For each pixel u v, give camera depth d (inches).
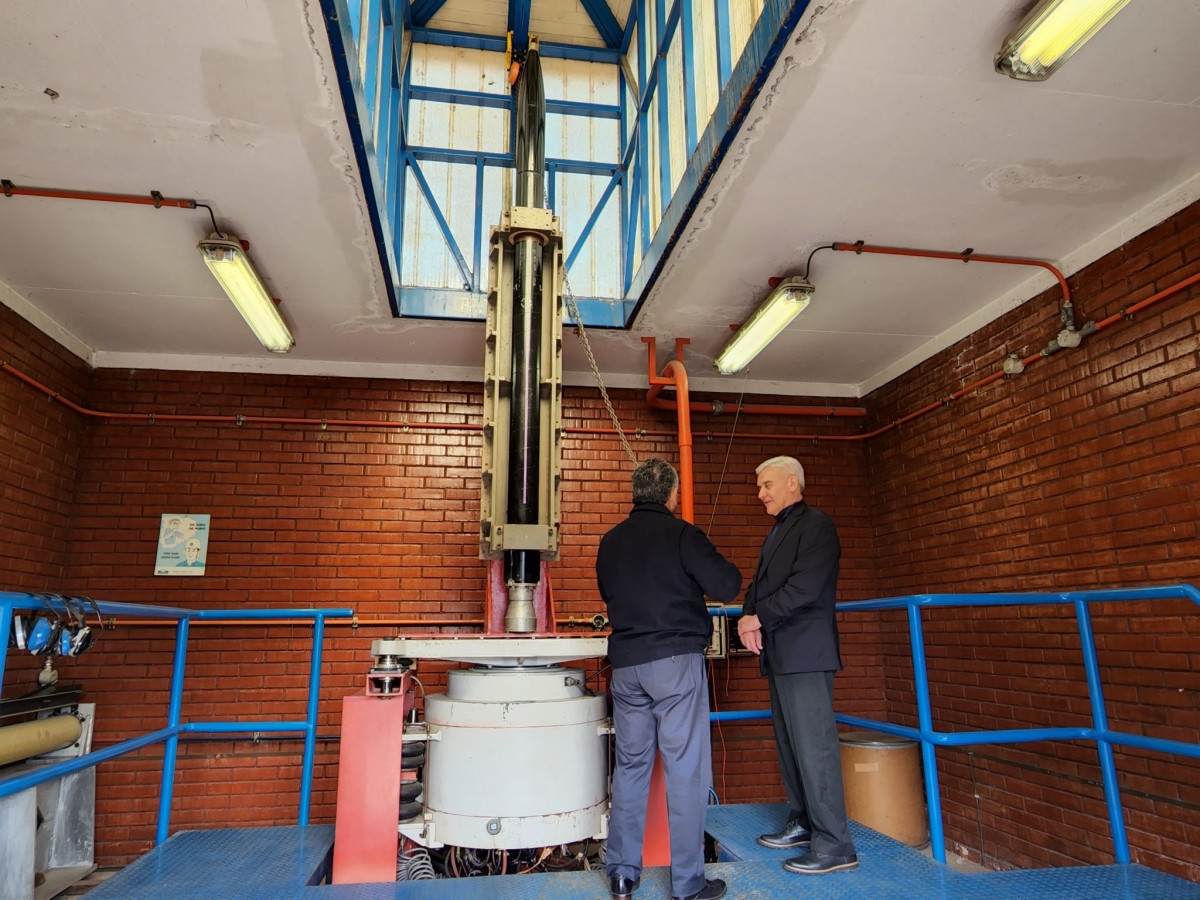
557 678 113.7
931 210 137.3
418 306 181.2
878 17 93.1
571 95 217.2
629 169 206.8
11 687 164.1
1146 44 97.5
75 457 194.1
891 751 171.0
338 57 99.5
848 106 109.2
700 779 92.2
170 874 105.5
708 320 184.7
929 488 199.0
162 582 192.4
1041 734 110.7
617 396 222.2
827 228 142.9
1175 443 129.2
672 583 96.4
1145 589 102.4
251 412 205.3
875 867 103.7
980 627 176.6
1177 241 130.6
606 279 202.2
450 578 202.8
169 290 168.6
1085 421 148.9
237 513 199.2
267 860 111.3
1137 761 133.9
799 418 230.5
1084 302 150.4
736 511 221.1
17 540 168.9
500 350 139.8
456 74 213.0
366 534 202.4
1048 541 157.0
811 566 103.6
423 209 195.2
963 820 178.1
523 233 140.9
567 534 210.7
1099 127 114.6
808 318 186.1
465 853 117.6
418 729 109.8
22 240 146.6
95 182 127.9
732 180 127.4
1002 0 90.8
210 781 183.8
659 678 92.5
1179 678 126.3
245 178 126.7
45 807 169.2
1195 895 94.0
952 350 191.3
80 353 196.1
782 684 105.7
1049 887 97.2
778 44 97.2
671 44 177.3
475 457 211.2
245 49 98.2
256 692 189.6
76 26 94.4
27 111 110.1
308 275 160.9
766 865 104.3
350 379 211.3
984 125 114.0
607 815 111.8
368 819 105.7
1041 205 135.9
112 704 183.9
